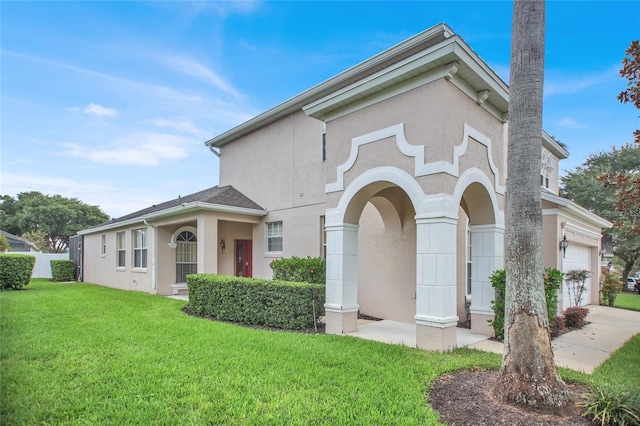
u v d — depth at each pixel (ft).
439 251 22.75
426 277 23.27
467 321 33.17
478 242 28.68
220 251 52.37
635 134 23.13
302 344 23.52
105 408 14.21
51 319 31.24
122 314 33.94
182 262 55.83
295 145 45.34
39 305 39.24
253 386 16.38
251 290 31.58
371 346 23.27
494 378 17.54
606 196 93.97
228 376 17.56
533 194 15.94
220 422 13.16
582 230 48.01
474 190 27.94
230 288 32.99
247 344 23.36
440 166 22.86
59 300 43.39
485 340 26.16
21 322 29.96
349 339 25.27
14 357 20.33
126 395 15.40
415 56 23.30
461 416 13.66
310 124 43.50
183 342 23.65
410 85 24.70
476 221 28.84
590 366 21.08
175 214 47.85
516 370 14.94
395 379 17.20
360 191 27.71
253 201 51.03
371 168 26.73
